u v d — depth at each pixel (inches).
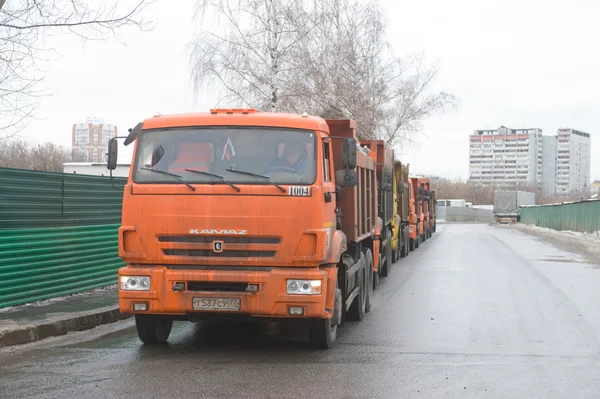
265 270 307.9
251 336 377.7
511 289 592.4
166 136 324.8
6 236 420.2
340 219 391.2
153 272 309.0
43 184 464.4
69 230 493.4
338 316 346.6
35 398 240.2
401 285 633.0
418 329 399.2
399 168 903.7
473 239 1542.8
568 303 505.7
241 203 308.0
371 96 1193.4
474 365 301.9
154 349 337.1
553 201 5610.2
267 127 323.3
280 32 991.0
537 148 6756.9
